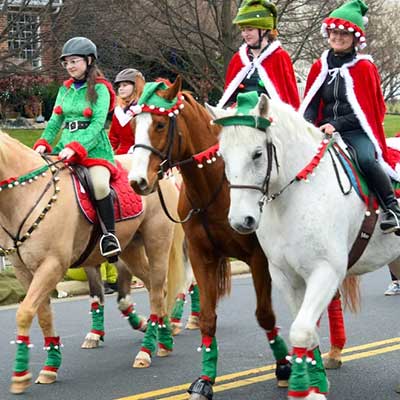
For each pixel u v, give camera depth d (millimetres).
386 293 18797
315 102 10781
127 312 14648
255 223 8648
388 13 39219
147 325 13250
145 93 10508
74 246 11938
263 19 11469
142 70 31734
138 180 10266
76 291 19969
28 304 11055
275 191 9297
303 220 9250
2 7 29453
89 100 12086
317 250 9242
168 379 12008
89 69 12258
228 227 10711
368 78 10359
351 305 11828
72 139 12188
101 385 11742
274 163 8969
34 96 43156
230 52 25891
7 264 21594
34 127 43219
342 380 11812
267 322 11141
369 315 16453
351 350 13531
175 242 13625
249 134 8656
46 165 11562
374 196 10195
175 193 13672
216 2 25750
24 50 30234
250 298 18906
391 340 14227
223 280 11883
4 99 42562
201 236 10875
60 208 11438
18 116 44594
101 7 26562
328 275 9242
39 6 29156
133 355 13594
